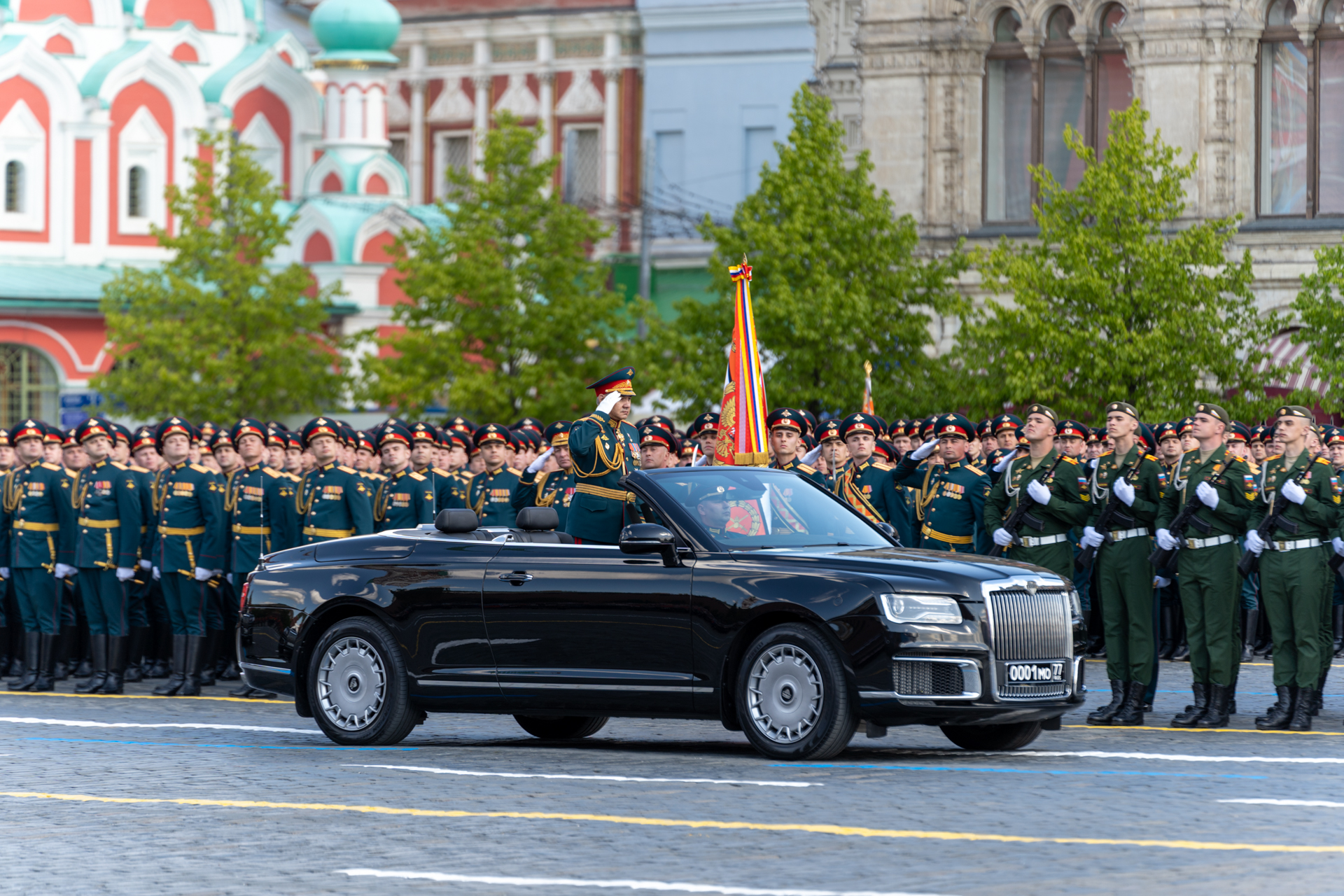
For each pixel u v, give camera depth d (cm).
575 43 18962
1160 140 9638
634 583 3828
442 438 6378
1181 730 4384
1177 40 11081
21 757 4019
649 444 5334
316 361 15450
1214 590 4450
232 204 15438
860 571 3675
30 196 16388
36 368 15850
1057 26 11738
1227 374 9475
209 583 5819
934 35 11788
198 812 3203
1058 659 3759
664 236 17988
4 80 16225
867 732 3712
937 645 3591
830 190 10688
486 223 14488
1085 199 9638
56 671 6169
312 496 5469
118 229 16838
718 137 18000
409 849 2827
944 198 11838
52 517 5812
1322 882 2517
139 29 17338
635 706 3831
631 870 2638
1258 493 4450
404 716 4094
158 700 5481
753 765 3644
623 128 18738
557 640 3900
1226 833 2888
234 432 5875
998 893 2456
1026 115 11819
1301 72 11125
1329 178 11106
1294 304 9388
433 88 19700
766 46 17775
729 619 3725
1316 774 3544
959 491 5612
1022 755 3828
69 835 3012
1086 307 9500
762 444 5519
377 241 17125
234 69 17588
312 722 4744
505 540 4066
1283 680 4425
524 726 4416
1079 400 9519
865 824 2973
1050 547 4644
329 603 4178
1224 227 9975
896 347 10644
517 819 3062
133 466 5850
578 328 14538
